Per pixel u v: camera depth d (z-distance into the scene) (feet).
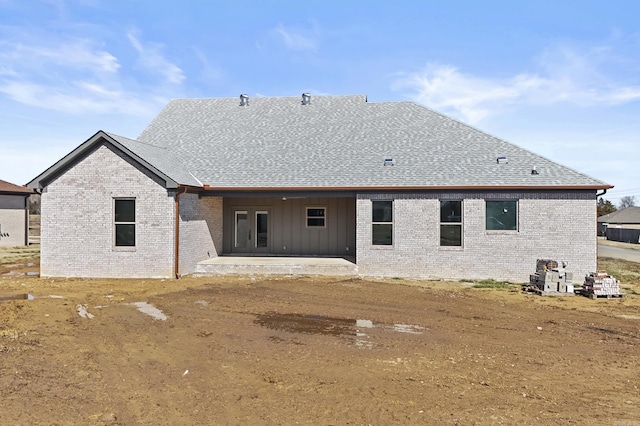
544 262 48.78
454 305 40.93
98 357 26.40
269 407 19.90
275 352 27.53
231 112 79.15
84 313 37.09
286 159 63.98
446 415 19.13
